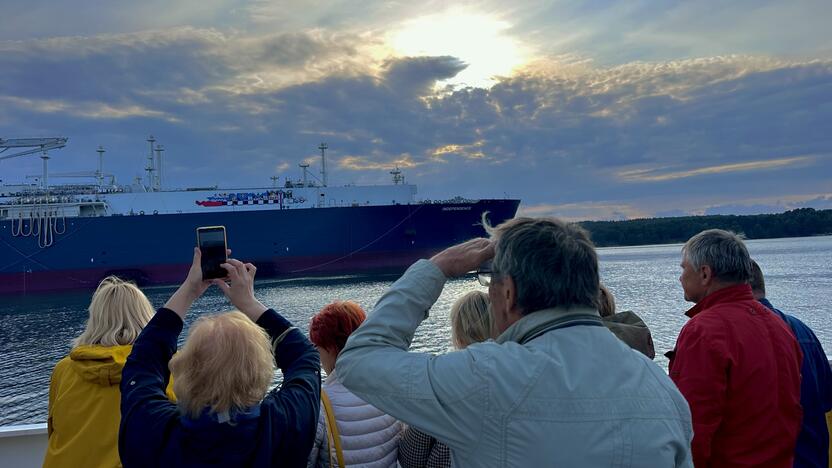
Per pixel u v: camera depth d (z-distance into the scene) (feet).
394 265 174.50
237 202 184.44
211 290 153.89
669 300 118.83
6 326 111.04
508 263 5.35
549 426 4.75
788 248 414.41
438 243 176.35
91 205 174.70
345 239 171.42
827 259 254.47
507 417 4.84
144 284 164.35
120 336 8.13
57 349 87.71
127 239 162.81
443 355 5.39
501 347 5.23
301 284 156.25
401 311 5.68
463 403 4.93
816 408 9.89
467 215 177.06
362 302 120.78
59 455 7.77
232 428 5.64
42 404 60.23
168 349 6.81
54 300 148.56
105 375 7.76
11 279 159.63
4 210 172.55
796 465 9.71
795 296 121.29
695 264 9.54
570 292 5.20
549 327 5.24
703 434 8.45
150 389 6.31
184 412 5.81
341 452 7.91
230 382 5.70
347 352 5.58
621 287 150.92
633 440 4.70
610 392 4.90
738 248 9.28
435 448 7.83
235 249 166.30
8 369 75.36
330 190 190.70
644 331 8.65
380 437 8.31
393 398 5.13
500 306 5.65
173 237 164.55
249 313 7.37
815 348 10.32
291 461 6.08
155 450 5.73
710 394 8.51
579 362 5.01
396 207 171.73
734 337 8.66
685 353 8.93
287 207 186.91
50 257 160.56
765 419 8.51
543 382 4.89
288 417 6.10
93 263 161.99
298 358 7.11
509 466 4.81
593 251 5.41
